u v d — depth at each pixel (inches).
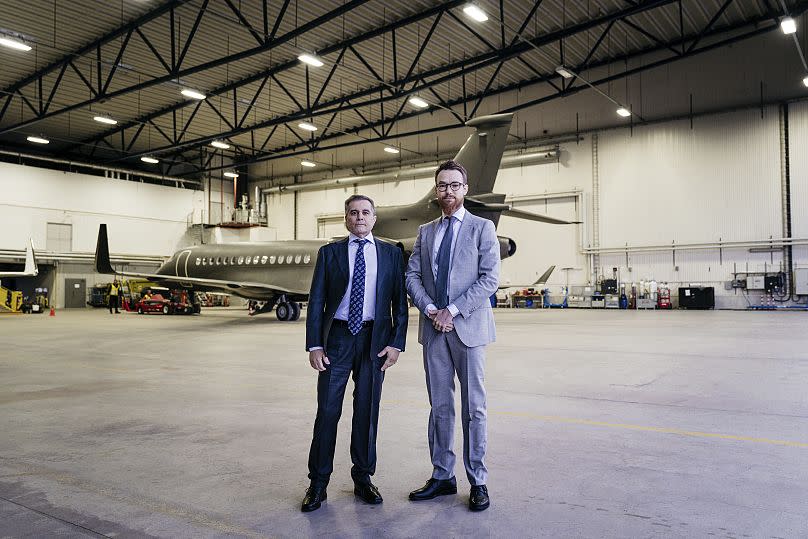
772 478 141.9
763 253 989.8
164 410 228.7
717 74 1016.9
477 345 132.5
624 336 526.3
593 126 1140.5
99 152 1457.9
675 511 121.8
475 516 122.2
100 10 757.9
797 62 948.0
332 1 743.7
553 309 1146.0
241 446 177.0
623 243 1115.9
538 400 240.8
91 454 169.0
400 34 857.5
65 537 112.3
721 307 1026.7
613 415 212.5
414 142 1358.3
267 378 307.0
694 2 806.5
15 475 150.5
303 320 861.2
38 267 1391.5
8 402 246.4
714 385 269.4
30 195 1279.5
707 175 1032.8
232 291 861.2
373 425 137.2
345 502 132.6
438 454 136.7
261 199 1632.6
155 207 1485.0
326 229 1531.7
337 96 1146.0
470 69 826.8
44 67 945.5
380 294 140.3
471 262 138.4
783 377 288.2
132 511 125.9
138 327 715.4
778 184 970.1
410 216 800.9
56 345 491.8
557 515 121.2
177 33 838.5
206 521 120.6
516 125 1223.5
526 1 759.1
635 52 1006.4
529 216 711.7
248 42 875.4
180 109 1179.3
